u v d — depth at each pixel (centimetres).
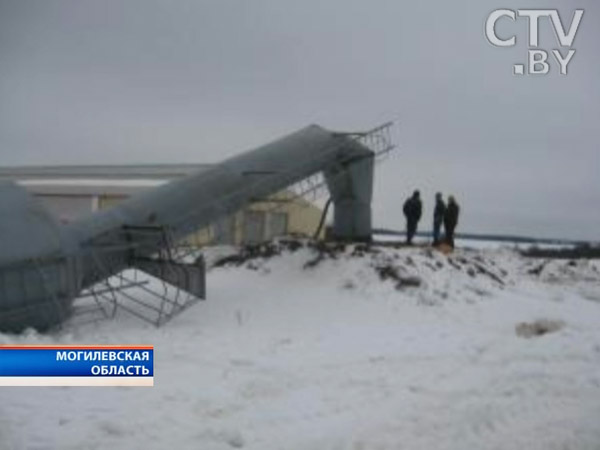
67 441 569
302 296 1446
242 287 1517
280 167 1596
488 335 1202
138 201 1391
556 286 1873
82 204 2958
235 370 851
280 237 1920
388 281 1490
